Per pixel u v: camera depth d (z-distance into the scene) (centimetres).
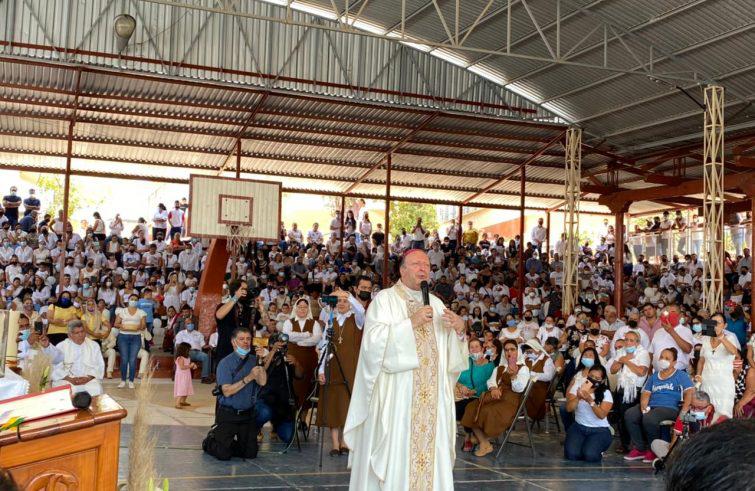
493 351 977
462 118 1927
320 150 2067
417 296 520
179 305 1816
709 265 1567
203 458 783
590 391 880
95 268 1981
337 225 2414
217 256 1574
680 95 1727
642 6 1480
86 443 287
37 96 1712
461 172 2269
